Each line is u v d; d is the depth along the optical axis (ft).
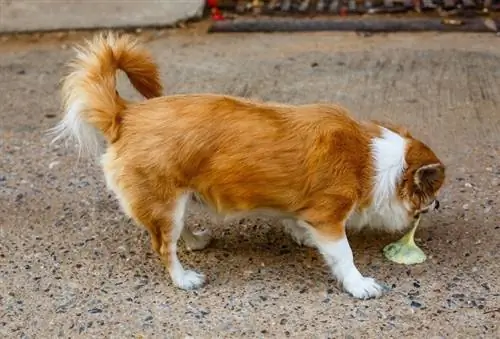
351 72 9.04
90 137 6.28
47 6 10.50
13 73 9.46
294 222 6.46
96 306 6.19
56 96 8.90
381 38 9.81
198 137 6.05
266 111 6.12
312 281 6.32
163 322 6.05
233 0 10.89
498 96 8.45
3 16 10.53
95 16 10.51
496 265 6.39
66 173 7.55
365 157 6.14
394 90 8.64
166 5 10.46
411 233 6.49
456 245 6.57
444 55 9.29
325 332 5.93
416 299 6.14
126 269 6.49
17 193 7.32
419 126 8.02
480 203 6.96
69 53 9.90
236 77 9.06
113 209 7.09
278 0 10.91
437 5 10.49
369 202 6.21
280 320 6.02
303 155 6.04
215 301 6.18
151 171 6.07
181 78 9.09
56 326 6.06
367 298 6.15
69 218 7.01
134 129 6.11
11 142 8.05
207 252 6.60
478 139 7.77
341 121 6.14
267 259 6.53
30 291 6.33
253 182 6.07
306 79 8.95
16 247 6.72
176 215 6.15
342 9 10.57
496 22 9.95
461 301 6.11
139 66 6.31
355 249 6.59
